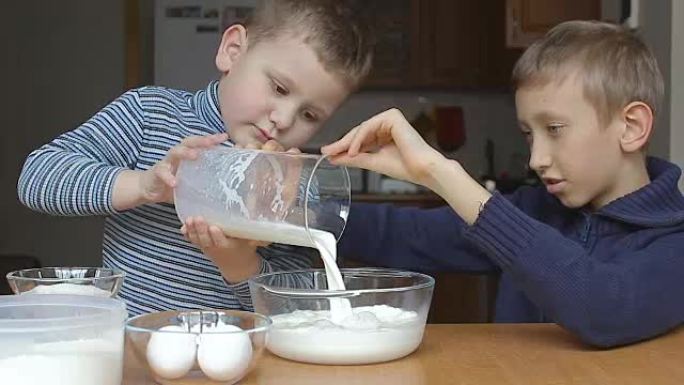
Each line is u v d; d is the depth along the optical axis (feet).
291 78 4.07
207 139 3.29
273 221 3.30
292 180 3.30
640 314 3.34
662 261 3.57
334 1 4.34
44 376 2.30
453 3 13.88
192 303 4.19
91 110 12.57
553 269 3.25
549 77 4.14
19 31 12.47
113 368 2.46
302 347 2.95
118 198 3.55
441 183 3.44
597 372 2.89
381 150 3.61
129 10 12.40
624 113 4.23
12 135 12.52
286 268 4.28
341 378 2.78
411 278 3.36
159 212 4.17
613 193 4.42
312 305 3.03
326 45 4.09
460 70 13.97
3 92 12.50
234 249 3.46
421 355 3.12
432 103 14.58
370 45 4.44
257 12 4.42
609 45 4.21
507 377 2.81
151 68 12.85
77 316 2.47
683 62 7.25
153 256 4.17
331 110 4.30
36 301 2.61
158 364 2.59
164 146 4.25
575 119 4.15
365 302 3.06
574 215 4.69
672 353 3.22
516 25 10.69
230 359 2.59
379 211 5.07
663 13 7.49
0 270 8.19
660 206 4.29
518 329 3.62
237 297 3.89
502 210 3.30
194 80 12.56
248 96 4.13
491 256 3.37
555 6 10.59
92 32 12.53
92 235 12.66
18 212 12.56
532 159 4.27
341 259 5.09
